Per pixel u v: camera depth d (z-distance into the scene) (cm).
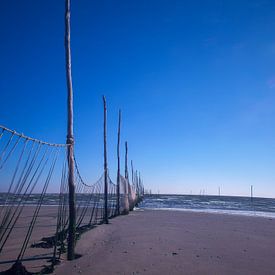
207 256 1037
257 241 1382
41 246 1145
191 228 1770
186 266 905
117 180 2648
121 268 870
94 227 1698
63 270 846
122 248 1130
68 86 930
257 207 5528
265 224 2122
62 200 962
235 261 986
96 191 1827
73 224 952
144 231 1591
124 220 2195
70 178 938
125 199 2834
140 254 1035
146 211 3291
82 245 1147
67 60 933
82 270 847
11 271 744
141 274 820
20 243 1230
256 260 1011
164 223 2016
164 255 1028
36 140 688
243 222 2223
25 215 2556
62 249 1051
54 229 1683
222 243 1295
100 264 905
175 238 1381
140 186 7306
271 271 890
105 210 1947
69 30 938
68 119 928
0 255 1014
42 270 826
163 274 823
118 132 2591
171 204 5884
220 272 860
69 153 927
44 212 2858
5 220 708
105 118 1869
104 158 1917
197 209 4247
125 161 3316
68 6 940
